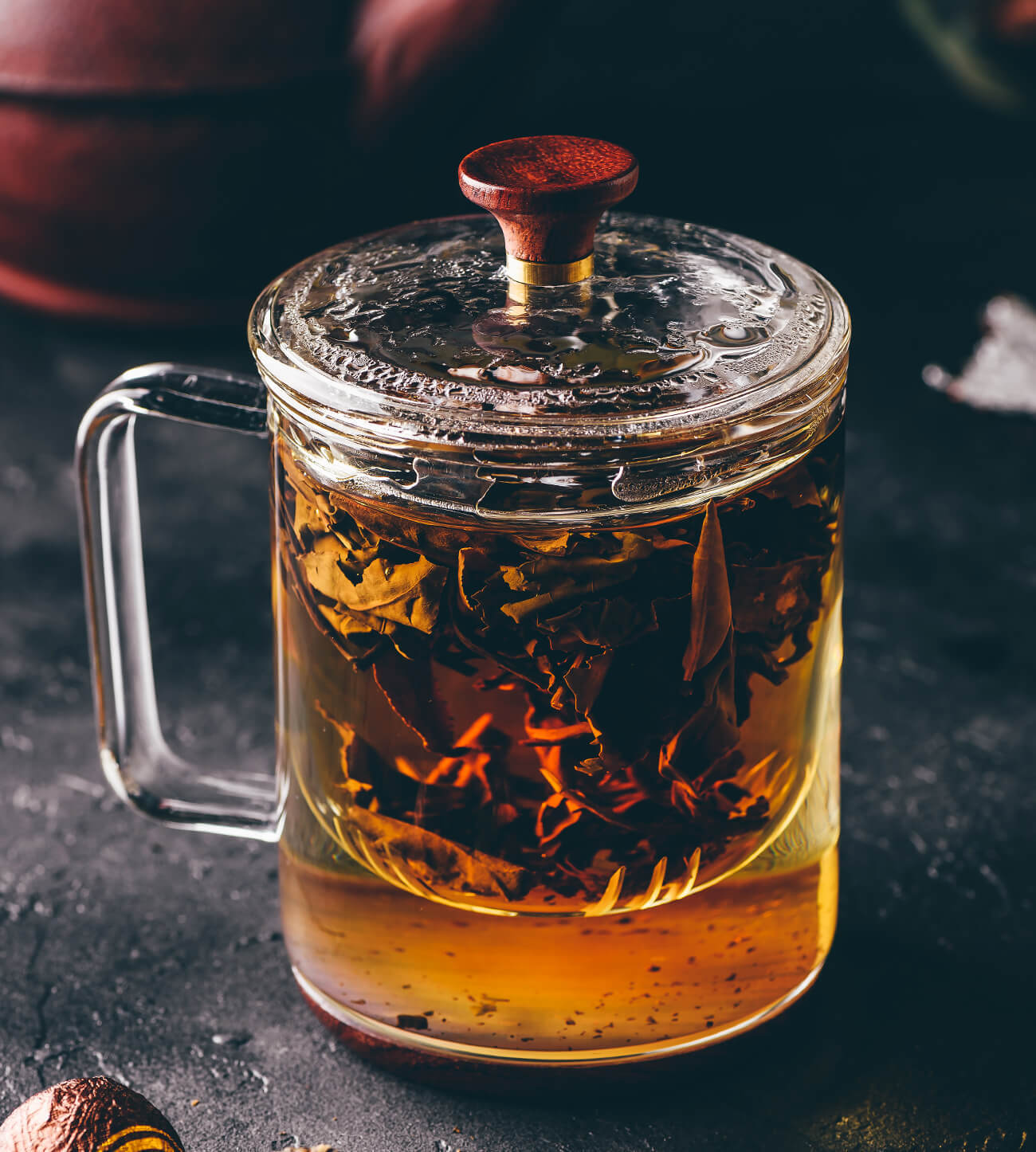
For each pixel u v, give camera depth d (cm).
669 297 38
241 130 67
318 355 37
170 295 73
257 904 47
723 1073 42
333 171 70
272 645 55
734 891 40
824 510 38
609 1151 40
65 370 74
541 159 38
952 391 70
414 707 37
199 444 68
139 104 66
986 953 45
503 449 36
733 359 37
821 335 38
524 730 37
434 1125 41
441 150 72
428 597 37
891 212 90
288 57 66
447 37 66
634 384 36
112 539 43
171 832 49
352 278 40
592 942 39
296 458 38
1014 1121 41
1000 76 102
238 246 71
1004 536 59
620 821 38
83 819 49
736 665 38
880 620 56
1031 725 51
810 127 104
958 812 48
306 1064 42
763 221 90
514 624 37
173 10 66
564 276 38
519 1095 41
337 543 37
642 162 98
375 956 40
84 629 56
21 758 51
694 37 118
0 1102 42
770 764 39
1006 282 81
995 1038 43
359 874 40
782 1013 42
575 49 117
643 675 37
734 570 37
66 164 68
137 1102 38
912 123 104
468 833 38
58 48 66
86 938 46
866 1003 43
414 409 36
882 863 47
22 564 59
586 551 36
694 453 36
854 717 52
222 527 62
